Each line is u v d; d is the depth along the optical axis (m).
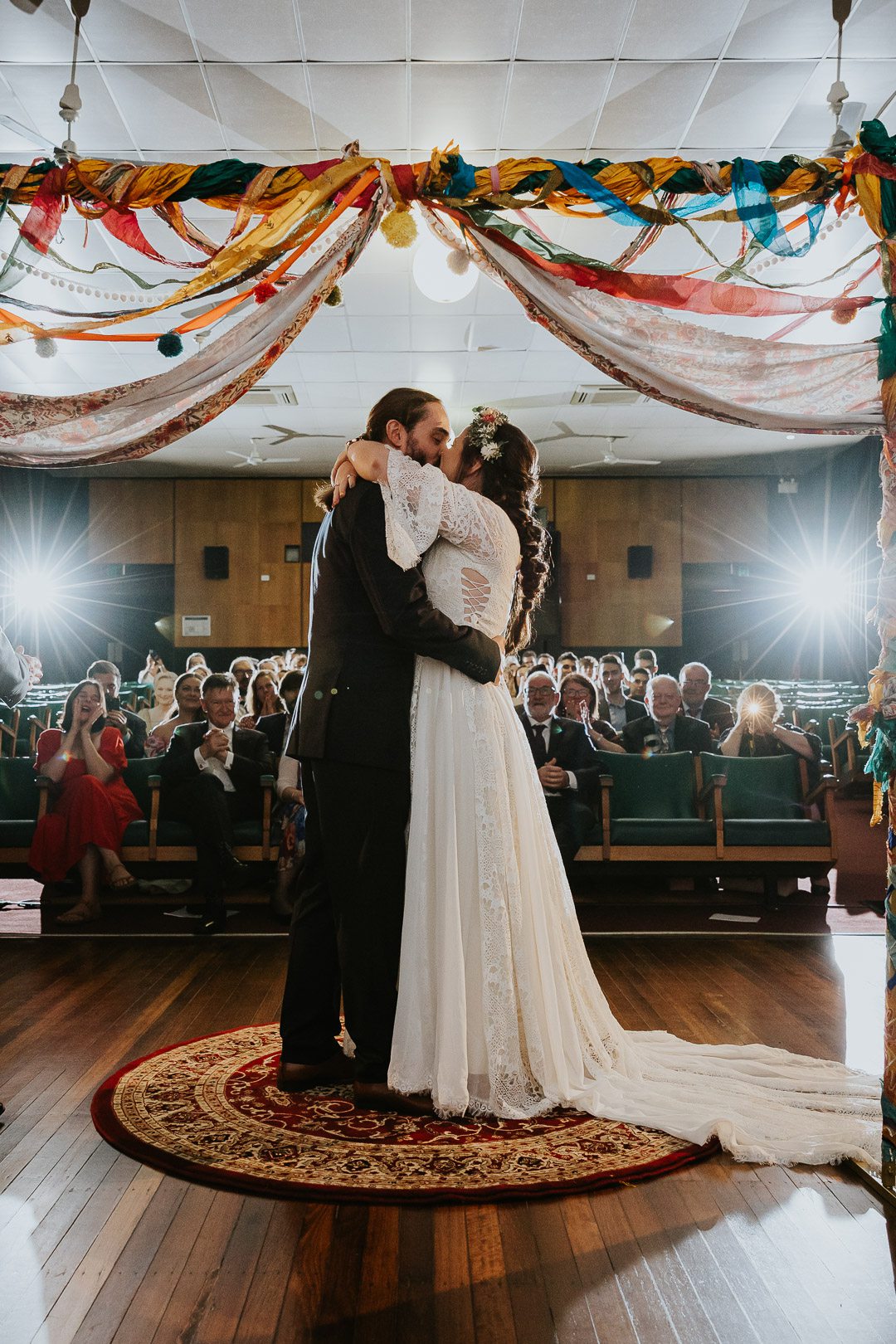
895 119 6.16
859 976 4.21
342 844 2.73
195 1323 1.77
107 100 5.87
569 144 6.40
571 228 7.20
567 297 2.79
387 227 2.79
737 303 2.78
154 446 2.78
